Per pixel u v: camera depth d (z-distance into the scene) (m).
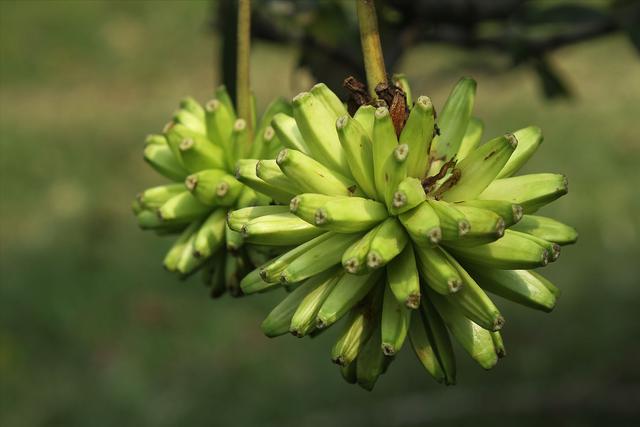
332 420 5.20
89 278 6.94
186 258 2.12
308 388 5.66
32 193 8.30
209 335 6.30
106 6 11.72
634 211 6.78
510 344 5.75
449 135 1.82
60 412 5.70
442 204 1.62
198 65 10.60
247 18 2.09
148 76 10.50
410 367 5.58
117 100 10.09
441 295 1.75
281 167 1.69
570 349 5.60
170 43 10.98
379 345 1.80
